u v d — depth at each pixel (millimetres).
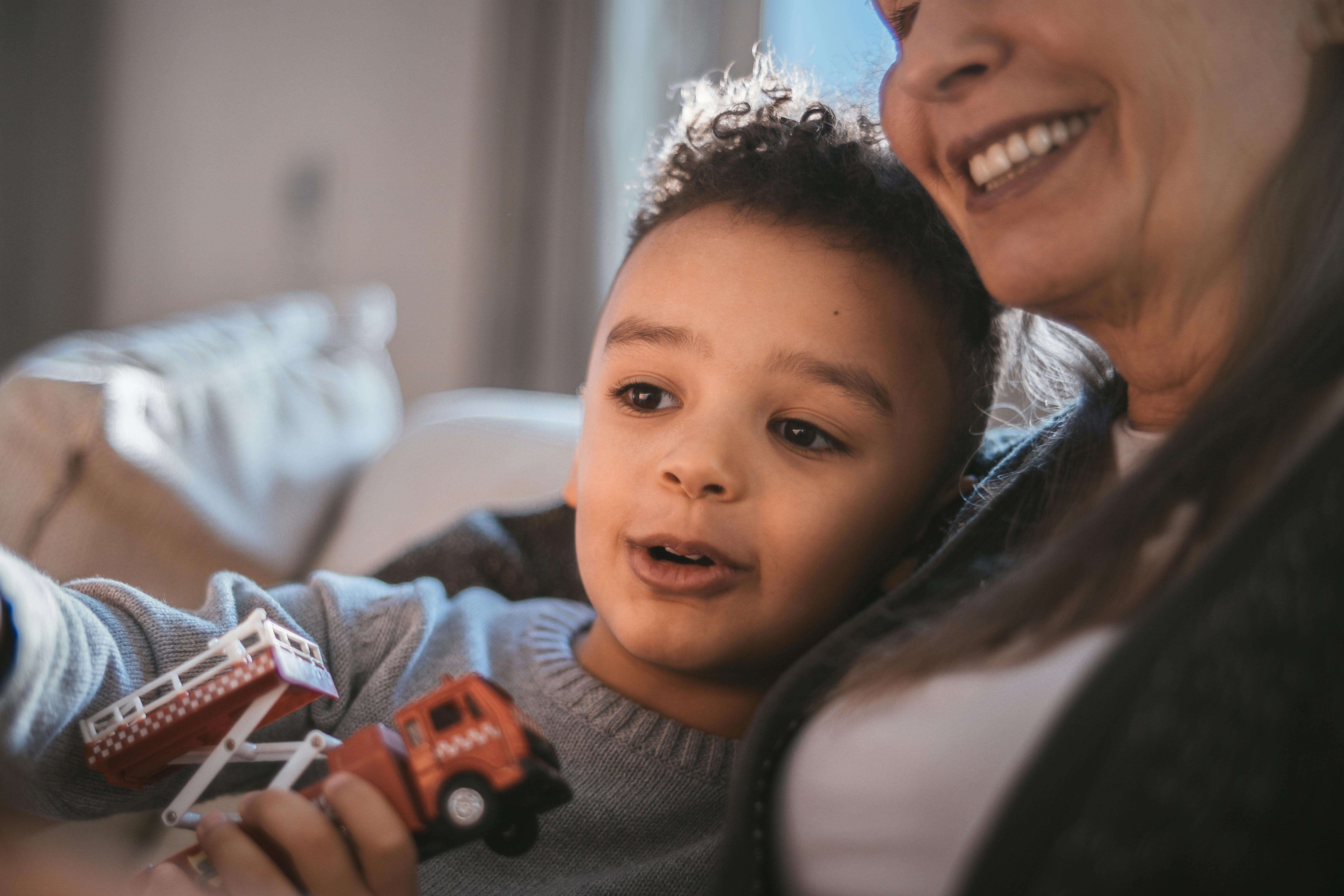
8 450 1009
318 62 2748
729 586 688
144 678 572
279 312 1627
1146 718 337
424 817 450
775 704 516
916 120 544
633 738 716
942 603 569
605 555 714
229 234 2822
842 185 762
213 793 659
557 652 794
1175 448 433
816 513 695
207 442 1188
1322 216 448
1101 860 327
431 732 458
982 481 755
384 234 2752
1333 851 333
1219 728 332
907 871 398
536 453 1306
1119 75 450
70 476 1013
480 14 2648
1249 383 431
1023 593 438
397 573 995
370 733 472
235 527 1172
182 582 1112
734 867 492
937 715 418
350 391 1622
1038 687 398
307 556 1362
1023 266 483
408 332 2756
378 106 2727
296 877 452
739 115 879
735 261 718
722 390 692
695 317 702
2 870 376
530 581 1002
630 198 1237
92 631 527
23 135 2744
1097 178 467
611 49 2396
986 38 479
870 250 741
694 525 676
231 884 438
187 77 2797
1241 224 465
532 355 2518
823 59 2205
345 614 764
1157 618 355
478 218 2643
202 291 2842
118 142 2822
